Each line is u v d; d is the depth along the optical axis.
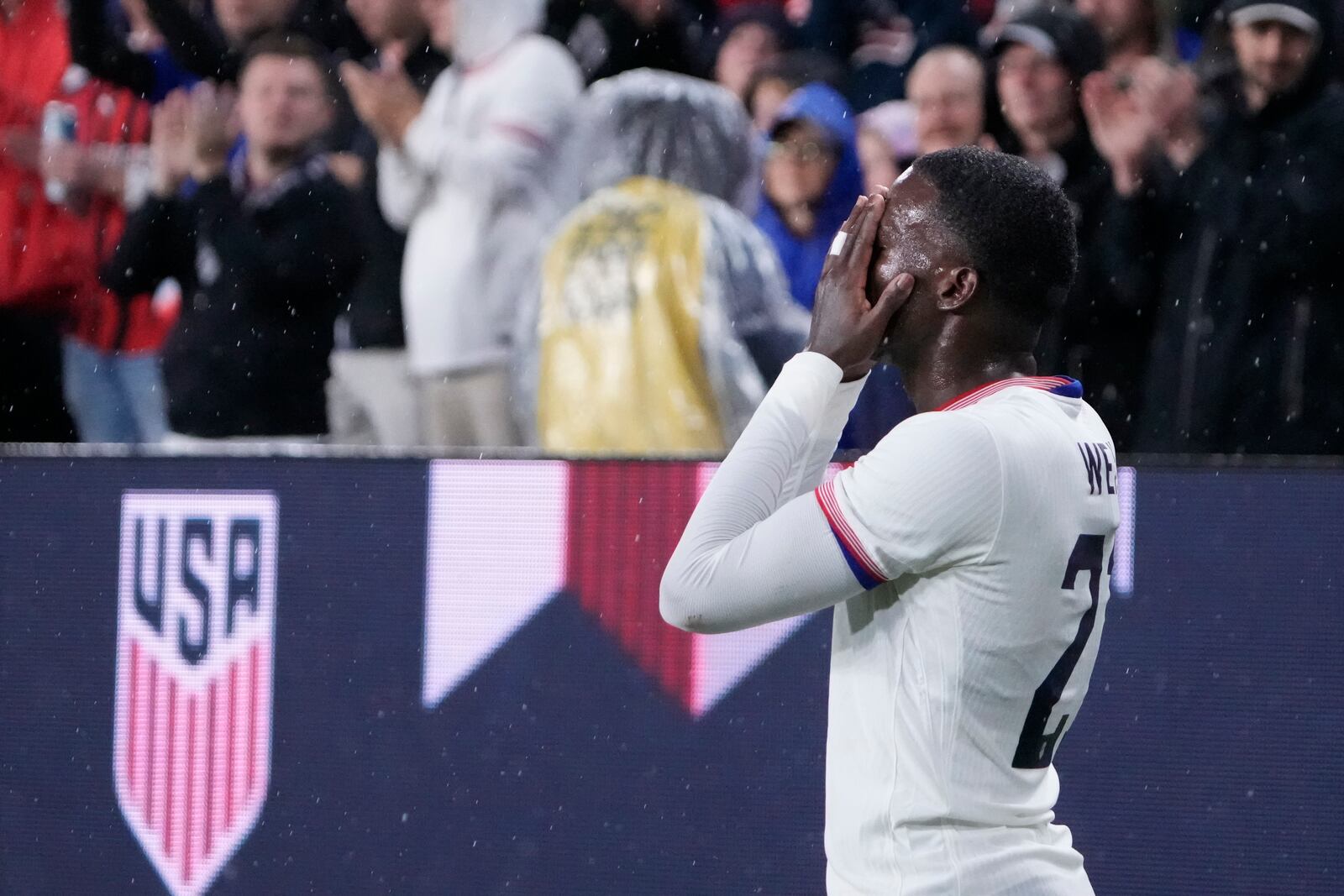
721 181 11.73
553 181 11.93
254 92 12.13
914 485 4.84
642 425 11.54
